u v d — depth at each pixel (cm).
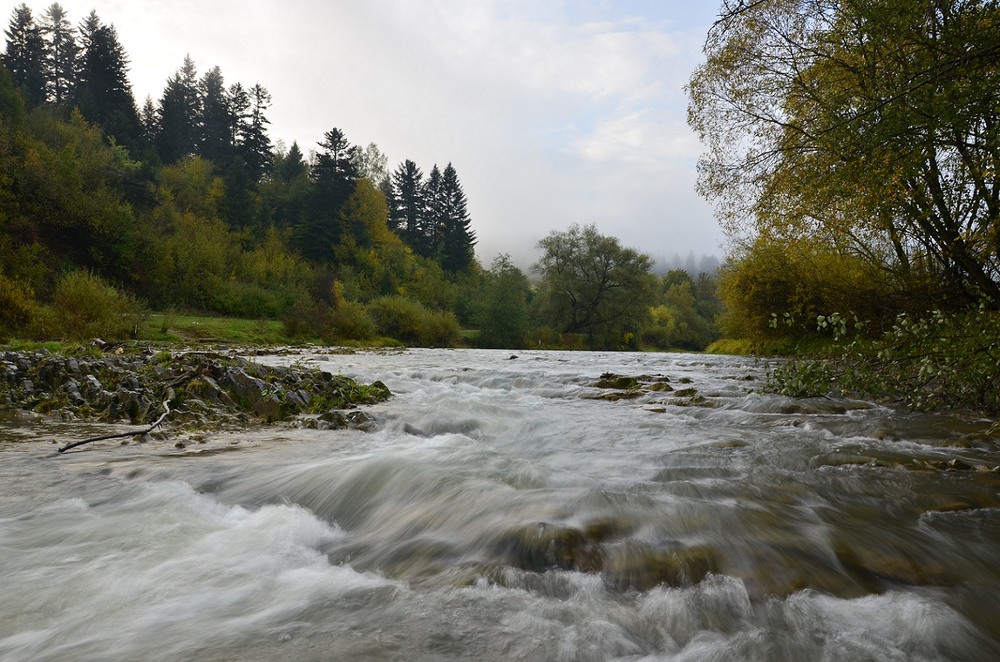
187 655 251
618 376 1488
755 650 262
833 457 637
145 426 805
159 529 415
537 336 7406
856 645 267
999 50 839
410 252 10488
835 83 1266
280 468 575
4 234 4253
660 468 596
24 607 297
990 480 538
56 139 6450
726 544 373
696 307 12825
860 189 1000
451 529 411
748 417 953
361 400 1080
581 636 270
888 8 920
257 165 10406
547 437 794
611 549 364
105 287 2481
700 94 1549
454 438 721
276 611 295
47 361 1041
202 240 6072
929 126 886
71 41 11931
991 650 270
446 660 247
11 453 630
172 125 11038
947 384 895
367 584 330
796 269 2273
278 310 5516
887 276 1944
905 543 384
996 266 1358
